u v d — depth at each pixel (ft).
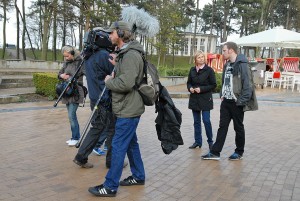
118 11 74.02
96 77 14.39
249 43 52.70
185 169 15.57
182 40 106.73
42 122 24.67
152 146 19.36
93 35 14.40
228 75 16.63
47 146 18.52
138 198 12.23
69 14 75.97
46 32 87.35
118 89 11.59
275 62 58.39
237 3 134.10
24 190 12.57
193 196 12.52
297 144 20.77
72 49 17.97
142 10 13.03
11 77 45.55
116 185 12.30
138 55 11.72
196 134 19.31
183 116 29.30
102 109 14.19
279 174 15.12
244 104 16.17
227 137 22.21
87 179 13.87
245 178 14.53
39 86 37.68
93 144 14.79
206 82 18.48
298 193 12.94
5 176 13.91
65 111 29.48
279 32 52.03
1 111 28.50
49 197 12.02
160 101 13.07
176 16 82.43
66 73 18.07
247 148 19.58
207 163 16.56
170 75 62.13
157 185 13.53
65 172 14.60
